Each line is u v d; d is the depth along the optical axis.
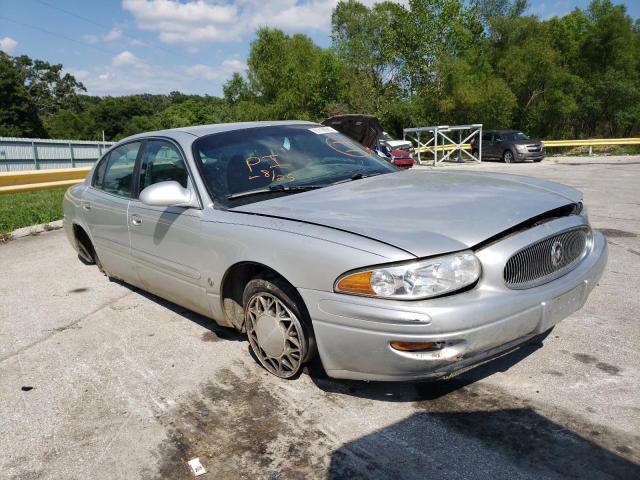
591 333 3.49
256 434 2.60
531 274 2.61
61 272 5.74
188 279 3.50
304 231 2.70
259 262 2.86
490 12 37.44
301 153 3.80
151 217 3.76
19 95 68.50
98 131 101.12
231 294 3.33
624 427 2.46
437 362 2.34
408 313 2.31
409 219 2.64
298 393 2.95
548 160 23.19
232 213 3.16
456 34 35.22
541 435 2.44
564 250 2.82
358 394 2.90
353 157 3.96
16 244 7.38
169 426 2.72
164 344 3.72
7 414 2.93
